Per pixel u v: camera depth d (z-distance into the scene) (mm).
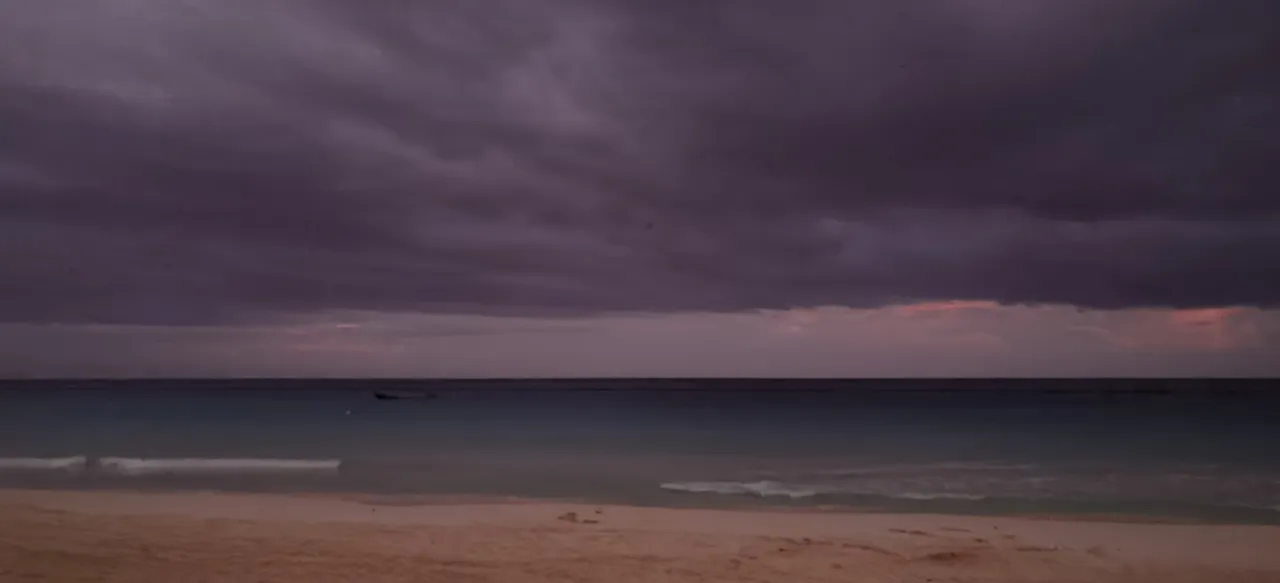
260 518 10953
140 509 11836
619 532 9141
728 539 8797
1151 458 22750
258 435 31547
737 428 37500
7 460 20141
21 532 8352
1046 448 26141
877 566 7582
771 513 12531
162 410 51000
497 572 7055
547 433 34125
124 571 6797
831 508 13734
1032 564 7828
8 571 6719
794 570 7359
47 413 46438
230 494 14695
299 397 79500
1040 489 16219
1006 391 90562
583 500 14633
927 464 21484
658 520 11258
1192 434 31766
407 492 15758
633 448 26578
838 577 7141
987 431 34531
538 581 6805
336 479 17859
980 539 9391
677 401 72188
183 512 11578
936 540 9211
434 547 8055
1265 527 11094
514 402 71438
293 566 7098
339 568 7066
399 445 27375
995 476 18625
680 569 7297
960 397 75438
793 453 24875
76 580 6492
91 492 14469
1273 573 7664
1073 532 10594
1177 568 7797
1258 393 76812
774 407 60156
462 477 18438
